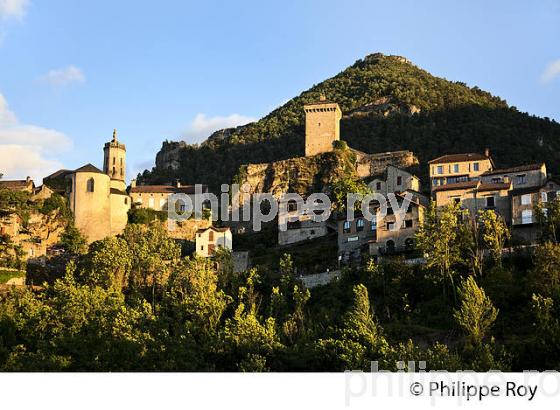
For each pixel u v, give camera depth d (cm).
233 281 11525
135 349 8488
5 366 8119
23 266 13075
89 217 15650
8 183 16238
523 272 10044
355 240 13400
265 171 19938
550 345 7800
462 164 15175
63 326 9600
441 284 10156
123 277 12481
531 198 12088
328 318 9625
